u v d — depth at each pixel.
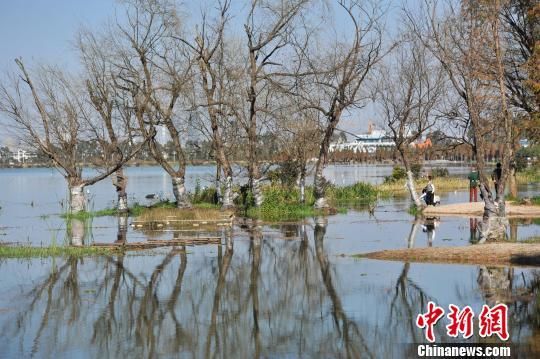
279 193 39.41
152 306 15.19
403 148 38.66
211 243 24.94
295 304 15.09
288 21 35.94
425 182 59.75
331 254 21.58
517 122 28.98
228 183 37.03
